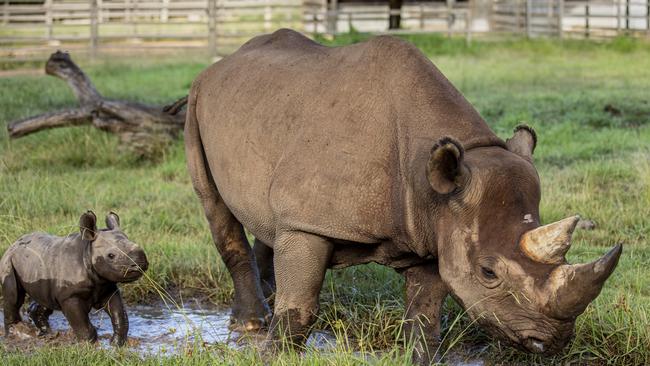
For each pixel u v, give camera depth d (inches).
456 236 449.4
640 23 2783.0
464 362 564.1
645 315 579.5
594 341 564.1
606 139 1144.2
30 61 2193.7
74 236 607.8
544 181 963.3
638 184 934.4
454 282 448.8
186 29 3065.9
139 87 1702.8
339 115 519.5
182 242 798.5
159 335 623.2
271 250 680.4
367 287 666.8
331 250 523.5
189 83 1749.5
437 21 3208.7
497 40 2534.5
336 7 3065.9
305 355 527.8
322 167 511.8
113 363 540.4
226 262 653.9
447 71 1904.5
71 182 998.4
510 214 439.5
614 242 794.2
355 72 528.7
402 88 508.7
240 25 3073.3
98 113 1121.4
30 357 544.1
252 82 591.8
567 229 414.3
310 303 528.7
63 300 593.0
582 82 1701.5
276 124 550.9
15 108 1434.5
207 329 635.5
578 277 404.5
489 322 438.6
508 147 489.1
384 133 505.0
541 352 426.0
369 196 499.2
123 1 3267.7
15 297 621.9
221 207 652.1
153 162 1127.0
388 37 531.8
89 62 2161.7
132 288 700.0
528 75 1829.5
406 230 486.3
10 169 1077.8
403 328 542.3
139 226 844.0
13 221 824.9
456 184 442.9
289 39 633.0
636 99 1424.7
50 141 1155.3
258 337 616.4
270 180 547.5
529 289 420.2
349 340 595.2
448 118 491.2
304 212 514.3
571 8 3002.0
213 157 610.2
